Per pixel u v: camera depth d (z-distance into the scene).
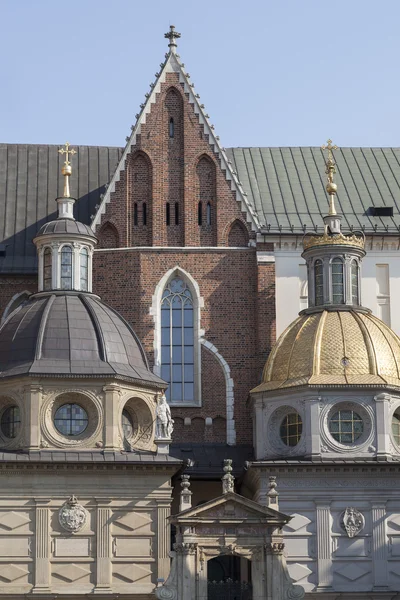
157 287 105.38
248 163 115.62
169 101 108.12
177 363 105.06
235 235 106.94
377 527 92.44
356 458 93.50
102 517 91.12
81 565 90.44
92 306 97.88
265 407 96.75
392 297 107.06
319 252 100.94
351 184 113.56
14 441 92.81
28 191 114.81
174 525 91.81
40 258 100.69
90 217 112.44
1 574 89.62
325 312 99.44
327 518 92.44
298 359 96.75
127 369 95.19
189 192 106.88
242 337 105.25
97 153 119.06
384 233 107.38
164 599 86.12
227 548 87.00
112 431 92.69
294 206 110.12
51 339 94.94
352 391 94.44
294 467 92.81
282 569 87.06
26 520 90.62
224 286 105.88
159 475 92.19
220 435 103.69
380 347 96.88
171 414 103.81
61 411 93.31
